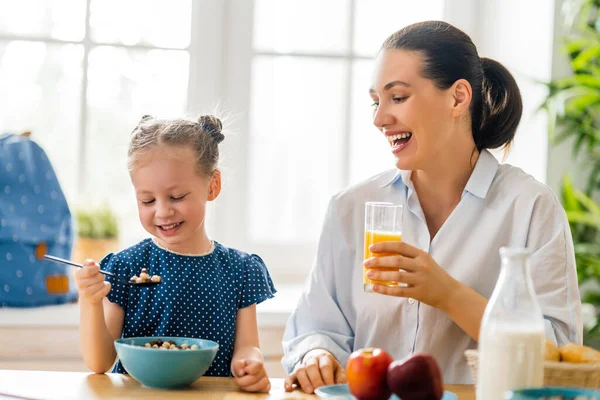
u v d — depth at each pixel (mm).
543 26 2531
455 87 1612
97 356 1461
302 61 2871
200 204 1587
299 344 1656
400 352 1692
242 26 2820
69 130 2760
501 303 1116
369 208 1436
